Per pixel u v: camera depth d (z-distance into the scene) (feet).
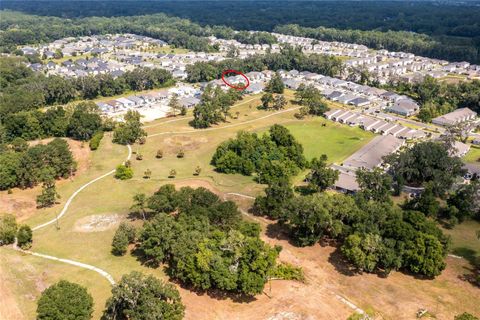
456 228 497.87
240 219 457.68
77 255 429.79
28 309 349.61
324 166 584.40
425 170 589.32
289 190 504.43
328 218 428.97
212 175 633.20
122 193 567.59
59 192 576.20
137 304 320.29
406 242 403.13
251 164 641.40
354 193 569.64
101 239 458.91
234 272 363.76
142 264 413.80
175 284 384.06
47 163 608.19
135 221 493.36
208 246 381.40
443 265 394.52
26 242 441.68
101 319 338.75
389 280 395.34
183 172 643.04
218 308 355.56
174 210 491.31
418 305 361.92
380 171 570.46
